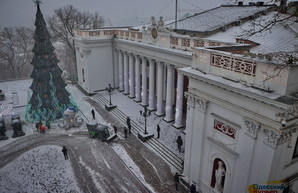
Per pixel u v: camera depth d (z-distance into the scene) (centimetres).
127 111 3297
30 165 2267
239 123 1359
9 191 1927
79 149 2523
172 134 2634
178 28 3080
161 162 2255
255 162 1295
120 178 2066
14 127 2794
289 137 1191
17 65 7038
